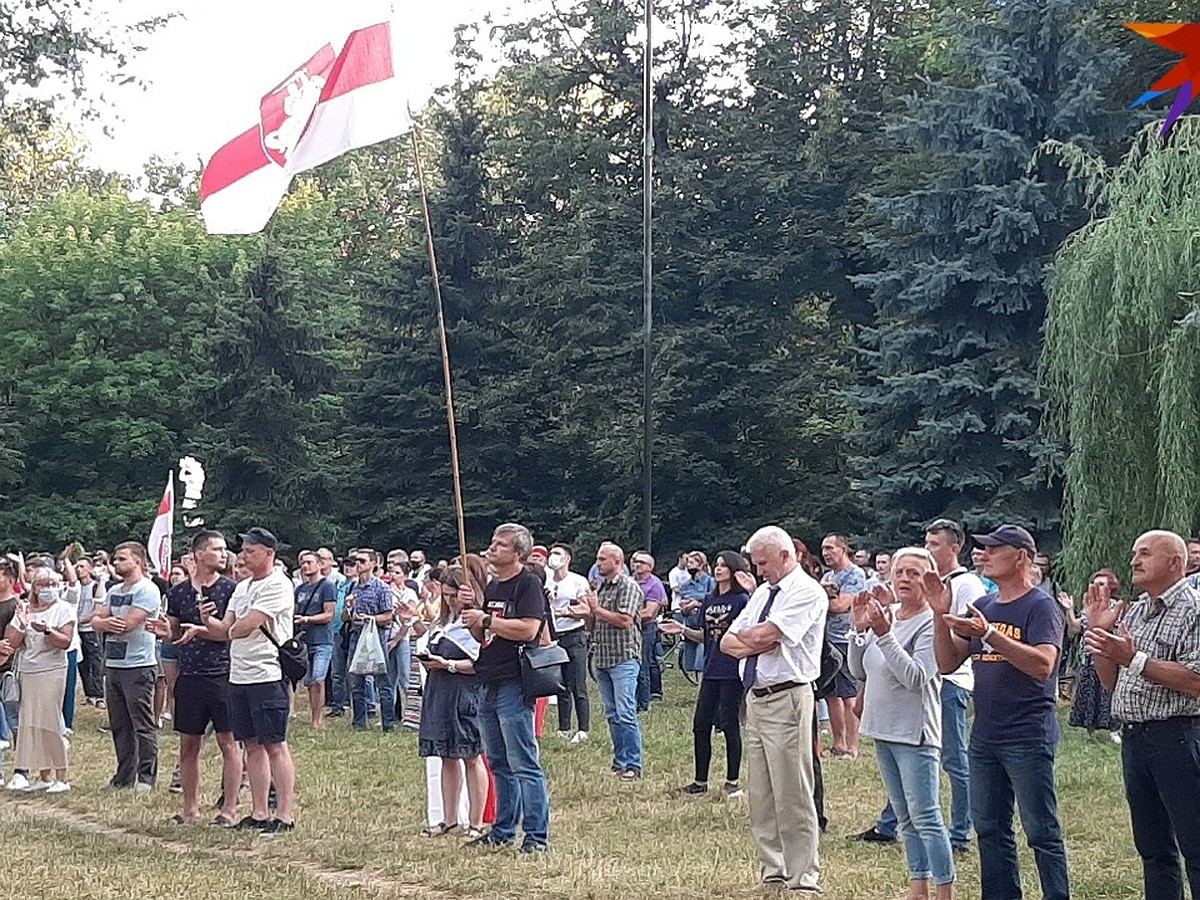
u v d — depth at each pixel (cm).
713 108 3525
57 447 3994
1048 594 714
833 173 3384
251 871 902
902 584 780
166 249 4112
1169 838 685
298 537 3366
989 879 715
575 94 3700
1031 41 2558
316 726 1709
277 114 1143
